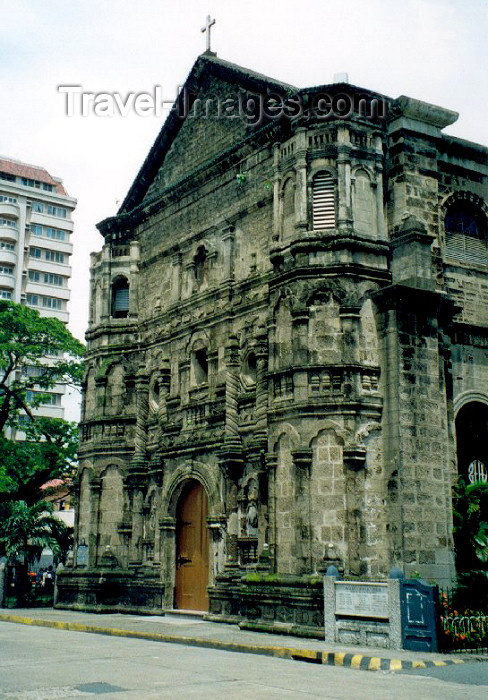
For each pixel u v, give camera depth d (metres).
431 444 22.50
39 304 91.56
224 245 28.33
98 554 30.67
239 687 13.03
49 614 28.70
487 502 23.11
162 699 11.77
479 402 26.38
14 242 89.69
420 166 25.61
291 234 24.59
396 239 24.20
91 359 33.28
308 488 22.25
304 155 24.52
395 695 12.45
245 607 23.05
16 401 42.97
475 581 21.36
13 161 97.25
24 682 13.42
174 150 32.69
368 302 23.52
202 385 28.30
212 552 25.94
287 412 23.17
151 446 30.38
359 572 21.41
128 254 33.72
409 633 17.66
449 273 26.55
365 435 22.34
